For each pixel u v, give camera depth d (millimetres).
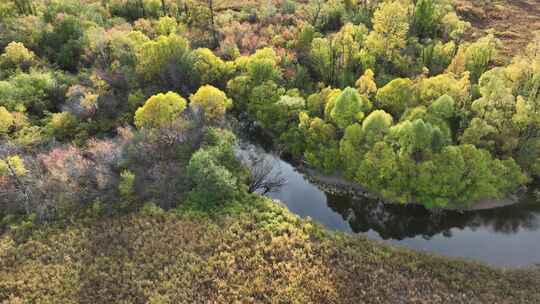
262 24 112625
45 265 57281
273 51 91062
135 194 66875
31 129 78062
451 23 103812
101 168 67688
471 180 66000
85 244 60000
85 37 100625
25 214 64938
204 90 76938
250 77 86375
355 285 54562
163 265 57125
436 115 69938
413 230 69625
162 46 89500
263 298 53156
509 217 68250
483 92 70188
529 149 70938
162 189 67000
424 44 101312
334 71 91125
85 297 53281
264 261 57438
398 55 92938
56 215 64438
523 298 53000
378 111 67688
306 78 90875
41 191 65812
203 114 76188
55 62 100625
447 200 65375
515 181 68125
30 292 53938
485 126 68375
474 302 52344
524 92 74250
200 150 66875
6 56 95250
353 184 73875
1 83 83062
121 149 70688
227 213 64375
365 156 67062
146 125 74250
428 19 104625
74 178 67438
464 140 69750
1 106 79188
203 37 108375
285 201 73000
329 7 115875
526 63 75188
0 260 57906
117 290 53906
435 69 91688
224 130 74875
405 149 65500
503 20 117750
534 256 62125
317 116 78062
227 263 56969
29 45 103875
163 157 70750
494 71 77250
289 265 56562
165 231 61469
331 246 60094
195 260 57562
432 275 56312
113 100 85000
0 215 64812
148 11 122375
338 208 71812
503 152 71688
